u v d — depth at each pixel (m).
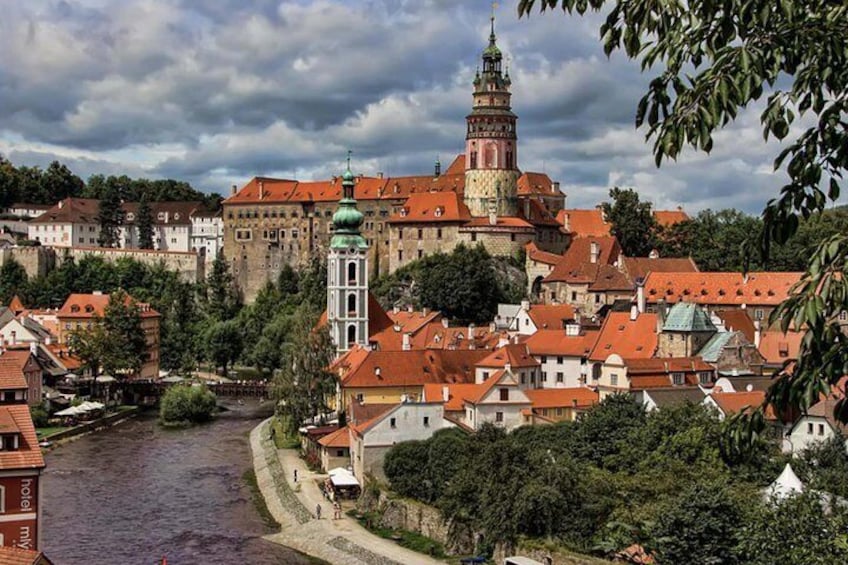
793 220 27.81
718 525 86.50
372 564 113.56
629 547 99.19
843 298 25.27
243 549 123.25
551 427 135.12
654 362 159.75
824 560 56.38
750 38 27.11
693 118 26.55
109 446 190.88
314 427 174.38
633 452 118.88
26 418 99.19
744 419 29.81
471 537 114.25
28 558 64.50
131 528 132.00
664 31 28.31
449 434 134.75
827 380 27.17
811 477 104.62
